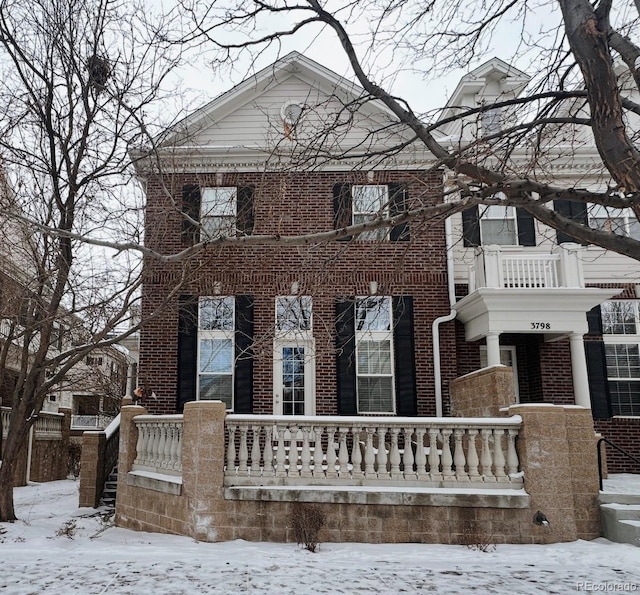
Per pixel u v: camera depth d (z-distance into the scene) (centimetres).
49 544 916
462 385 1370
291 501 910
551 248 1558
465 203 656
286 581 660
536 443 916
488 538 886
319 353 1493
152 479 1041
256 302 1534
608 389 1552
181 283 1141
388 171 1548
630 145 564
